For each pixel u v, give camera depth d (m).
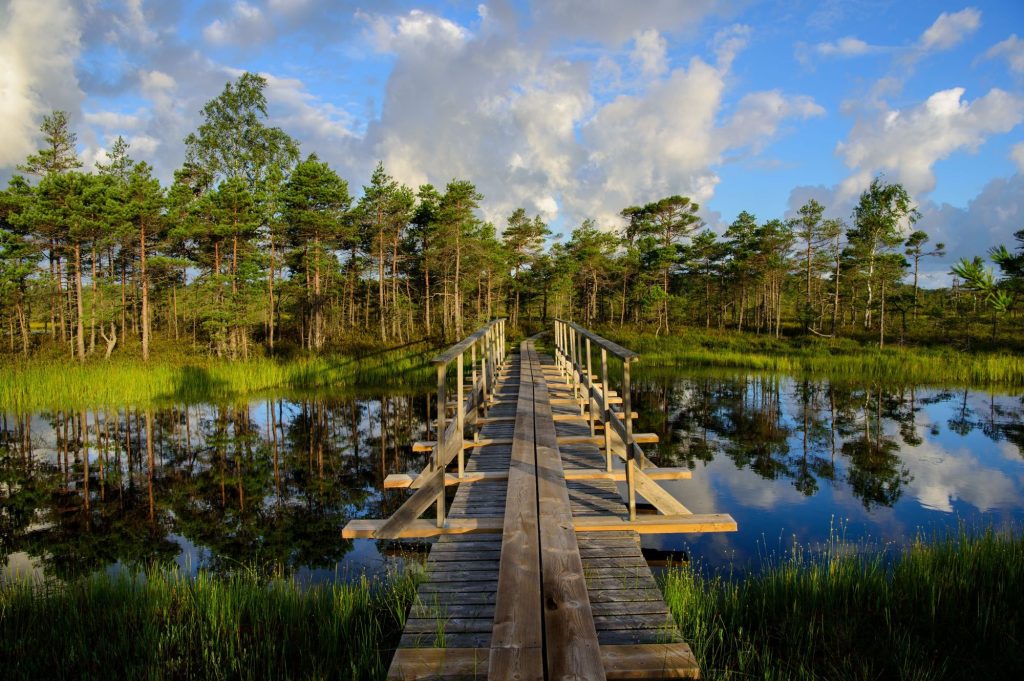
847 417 12.67
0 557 5.91
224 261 25.41
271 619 4.09
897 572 4.59
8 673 3.46
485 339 9.94
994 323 28.56
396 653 3.03
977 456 9.39
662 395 15.75
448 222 28.11
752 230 37.56
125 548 6.13
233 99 31.27
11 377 15.73
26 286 24.69
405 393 15.88
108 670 3.46
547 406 8.62
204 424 12.48
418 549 5.78
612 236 40.75
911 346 27.20
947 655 3.53
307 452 10.10
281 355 22.47
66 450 10.43
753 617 4.05
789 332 38.59
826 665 3.46
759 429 11.48
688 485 7.87
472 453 7.04
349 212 29.22
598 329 37.94
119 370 16.61
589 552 4.33
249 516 7.07
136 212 21.20
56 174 21.59
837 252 33.22
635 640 3.12
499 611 2.91
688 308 49.06
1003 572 4.43
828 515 6.69
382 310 28.39
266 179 27.56
